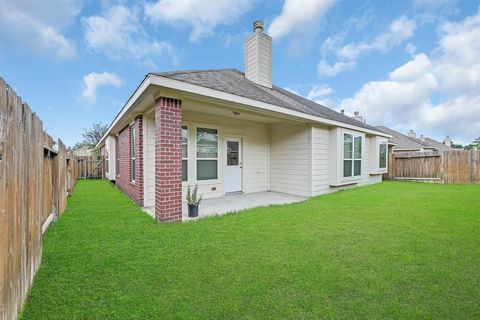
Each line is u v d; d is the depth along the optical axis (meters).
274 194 8.23
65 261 2.79
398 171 13.01
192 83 4.58
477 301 2.06
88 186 10.62
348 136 9.07
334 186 8.58
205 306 1.99
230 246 3.27
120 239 3.54
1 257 1.54
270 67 9.45
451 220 4.57
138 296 2.12
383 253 3.04
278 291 2.21
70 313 1.89
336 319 1.85
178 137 4.70
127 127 7.91
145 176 6.07
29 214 2.27
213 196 7.43
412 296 2.13
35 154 2.61
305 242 3.43
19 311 1.87
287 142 8.52
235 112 6.67
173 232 3.88
